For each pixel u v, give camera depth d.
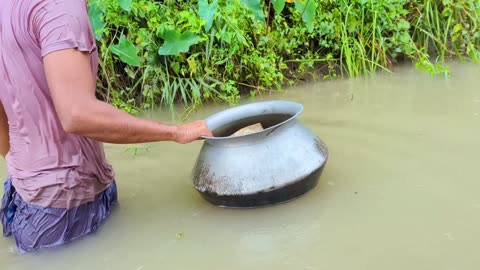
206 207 2.21
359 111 3.14
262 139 2.09
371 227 1.93
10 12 1.89
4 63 1.92
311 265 1.75
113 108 1.88
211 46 3.59
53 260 1.96
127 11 3.55
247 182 2.07
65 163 2.01
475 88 3.37
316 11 3.98
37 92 1.95
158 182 2.48
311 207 2.11
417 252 1.76
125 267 1.86
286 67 3.83
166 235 2.04
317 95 3.58
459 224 1.89
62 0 1.83
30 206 2.03
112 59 3.63
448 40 4.21
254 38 3.83
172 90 3.60
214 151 2.13
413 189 2.16
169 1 3.71
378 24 4.04
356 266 1.72
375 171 2.34
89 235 2.09
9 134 2.11
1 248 2.08
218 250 1.91
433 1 4.19
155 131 1.98
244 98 3.70
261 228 2.01
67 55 1.79
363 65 3.96
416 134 2.69
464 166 2.30
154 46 3.58
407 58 4.14
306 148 2.14
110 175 2.22
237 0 3.69
